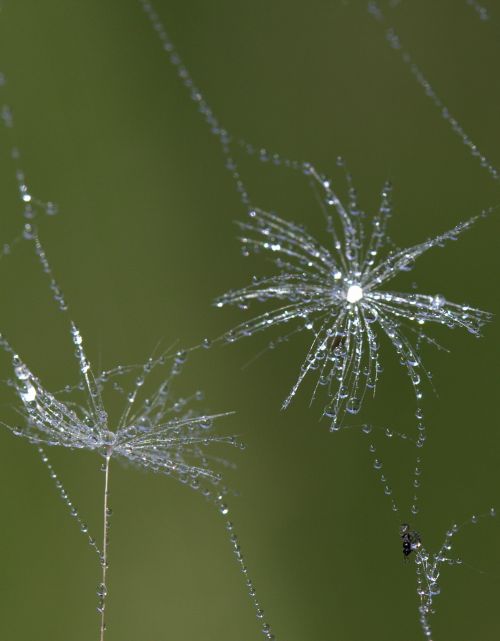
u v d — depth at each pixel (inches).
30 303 6.5
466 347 6.4
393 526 6.4
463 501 6.4
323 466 6.4
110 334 6.4
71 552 6.5
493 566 6.4
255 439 6.4
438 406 6.4
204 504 6.5
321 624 6.4
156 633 6.4
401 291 6.4
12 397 6.4
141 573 6.5
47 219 6.5
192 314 6.5
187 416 6.4
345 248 6.5
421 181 6.5
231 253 6.5
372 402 6.4
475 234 6.5
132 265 6.5
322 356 6.4
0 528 6.5
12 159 6.5
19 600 6.5
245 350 6.4
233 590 6.4
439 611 6.4
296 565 6.4
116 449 6.3
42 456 6.5
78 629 6.4
